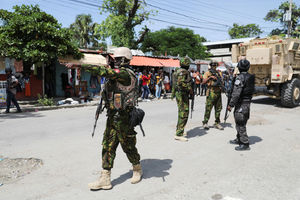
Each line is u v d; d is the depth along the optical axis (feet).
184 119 16.75
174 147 15.25
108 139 9.59
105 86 9.49
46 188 9.92
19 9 35.09
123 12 83.61
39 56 32.89
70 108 33.86
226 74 53.06
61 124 22.68
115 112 9.32
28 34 33.58
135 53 61.46
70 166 12.26
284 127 20.66
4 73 35.29
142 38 84.89
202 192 9.41
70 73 44.83
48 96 43.75
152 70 49.96
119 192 9.53
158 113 28.48
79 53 39.37
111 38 83.10
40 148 15.30
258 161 12.72
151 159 13.15
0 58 34.96
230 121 23.32
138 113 9.71
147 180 10.55
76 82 45.16
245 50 34.45
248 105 14.42
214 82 19.30
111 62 10.02
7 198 9.14
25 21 32.96
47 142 16.67
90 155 13.89
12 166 12.30
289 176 10.82
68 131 19.88
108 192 9.55
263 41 32.19
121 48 9.53
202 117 25.49
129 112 9.53
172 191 9.53
